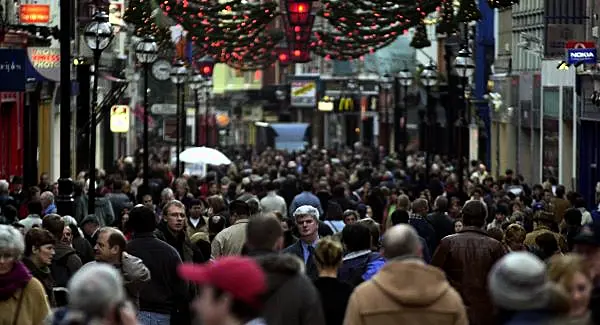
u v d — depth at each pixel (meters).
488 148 110.75
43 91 78.88
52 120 83.75
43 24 66.25
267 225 20.91
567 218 37.06
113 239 26.41
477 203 28.61
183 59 90.00
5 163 71.81
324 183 62.66
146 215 27.86
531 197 65.94
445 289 19.17
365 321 19.16
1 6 56.41
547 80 87.50
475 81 111.88
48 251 25.34
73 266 28.17
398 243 19.47
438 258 28.38
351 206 52.91
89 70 74.38
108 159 106.38
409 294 19.03
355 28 60.59
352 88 179.62
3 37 56.88
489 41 110.12
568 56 68.38
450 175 83.06
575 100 79.44
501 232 32.62
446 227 41.59
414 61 140.50
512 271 15.76
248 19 61.25
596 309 19.66
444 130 130.62
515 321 15.76
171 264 27.70
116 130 83.62
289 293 19.22
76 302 15.12
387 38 65.25
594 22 76.38
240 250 32.69
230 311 14.74
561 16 78.44
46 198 44.97
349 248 26.08
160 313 27.62
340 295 22.19
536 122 91.69
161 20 65.19
